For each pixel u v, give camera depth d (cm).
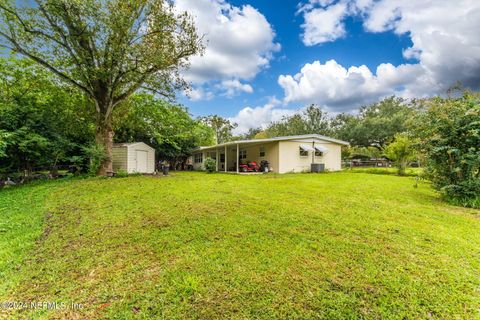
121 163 1429
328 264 270
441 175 646
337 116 3656
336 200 606
